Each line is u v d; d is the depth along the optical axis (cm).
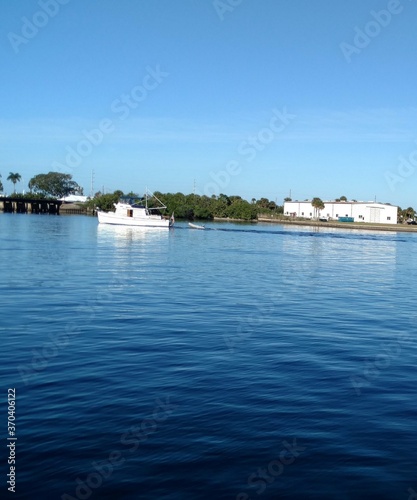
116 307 2525
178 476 909
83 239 7669
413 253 7325
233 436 1069
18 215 17238
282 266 4988
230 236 10000
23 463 945
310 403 1266
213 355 1700
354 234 12912
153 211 16175
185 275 3947
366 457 989
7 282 3244
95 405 1225
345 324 2280
